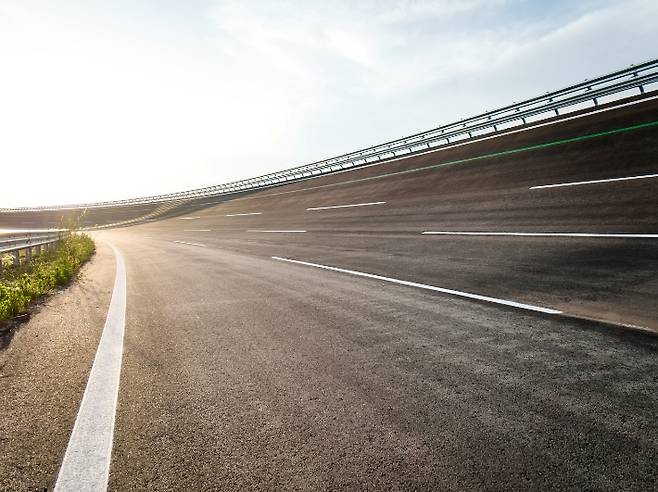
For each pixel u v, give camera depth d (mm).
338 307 4305
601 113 16562
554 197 9508
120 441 1854
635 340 2730
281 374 2570
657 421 1766
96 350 3242
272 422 1970
